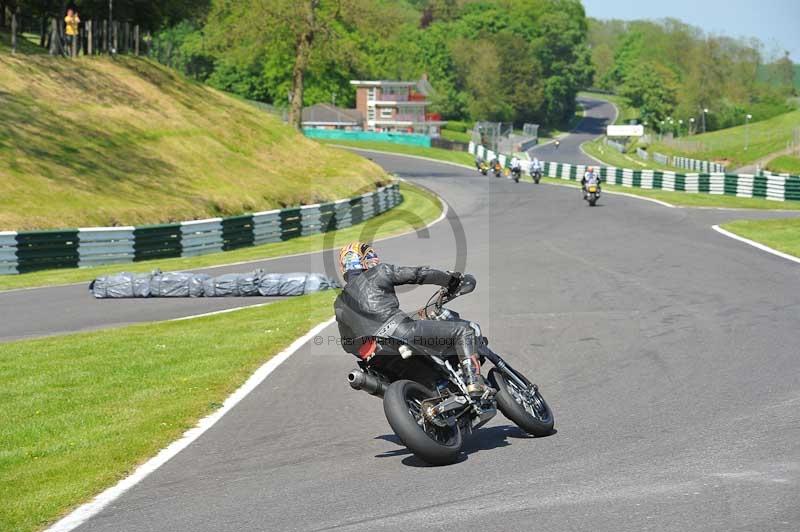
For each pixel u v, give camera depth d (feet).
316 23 203.92
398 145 300.81
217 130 151.64
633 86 606.14
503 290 53.42
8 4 165.89
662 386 28.07
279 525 16.74
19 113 119.14
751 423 22.88
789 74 593.83
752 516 15.83
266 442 23.24
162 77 162.71
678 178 166.40
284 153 160.25
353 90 431.02
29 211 92.84
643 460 19.92
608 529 15.51
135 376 32.22
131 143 128.16
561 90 606.55
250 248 97.45
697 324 39.52
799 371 29.30
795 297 46.47
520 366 32.40
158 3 183.32
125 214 101.35
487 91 538.06
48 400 29.22
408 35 530.68
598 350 34.60
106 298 59.98
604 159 364.58
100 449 22.91
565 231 94.99
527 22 624.18
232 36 200.03
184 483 19.90
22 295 62.64
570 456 20.62
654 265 63.16
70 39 156.56
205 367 33.06
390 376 21.90
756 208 123.34
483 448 21.95
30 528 17.31
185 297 59.52
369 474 19.93
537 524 15.92
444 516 16.65
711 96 563.89
